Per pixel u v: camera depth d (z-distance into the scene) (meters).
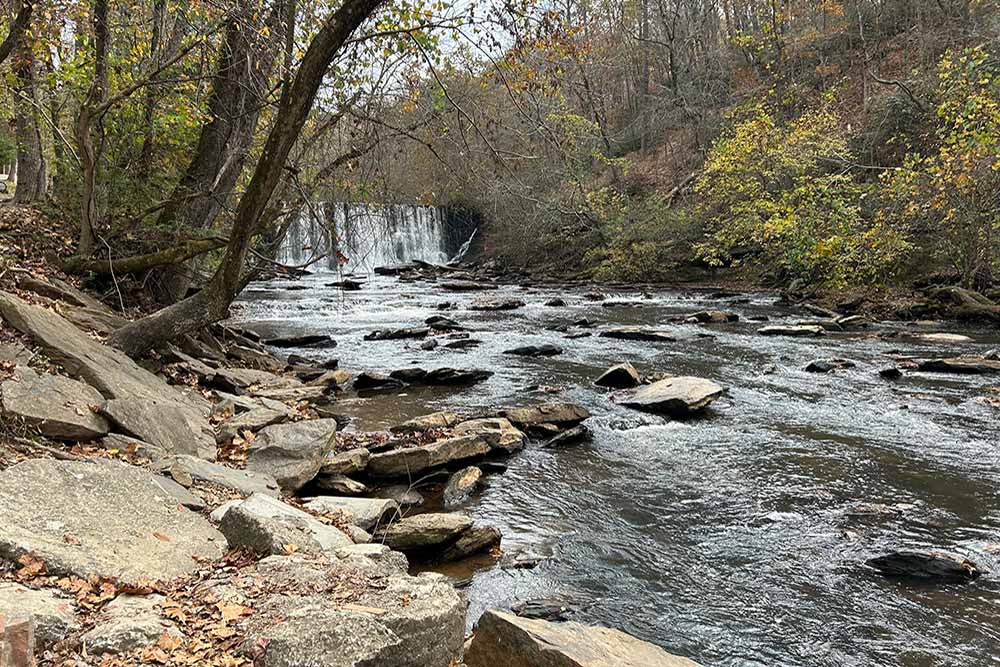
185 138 14.57
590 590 5.58
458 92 11.48
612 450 9.12
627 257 32.25
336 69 11.02
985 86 18.02
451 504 7.29
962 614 5.19
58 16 11.26
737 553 6.26
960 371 13.19
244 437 8.04
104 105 10.85
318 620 3.20
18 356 6.80
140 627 3.08
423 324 20.06
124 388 7.50
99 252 12.66
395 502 6.75
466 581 5.64
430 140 12.29
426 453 7.94
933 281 21.52
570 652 3.53
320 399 11.04
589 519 6.98
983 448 8.94
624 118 44.72
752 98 33.66
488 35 9.72
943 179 17.61
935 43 27.88
